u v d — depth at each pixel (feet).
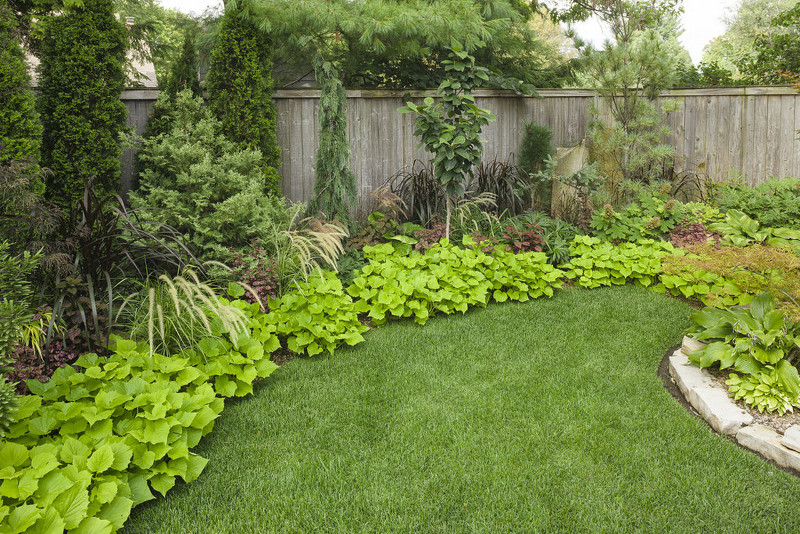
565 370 12.77
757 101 25.68
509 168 24.54
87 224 12.21
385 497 8.26
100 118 17.51
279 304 14.49
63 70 17.12
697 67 33.09
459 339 14.73
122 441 8.17
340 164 20.52
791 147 25.63
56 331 10.96
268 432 10.15
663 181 25.38
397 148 24.30
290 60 25.34
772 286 13.05
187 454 8.45
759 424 10.00
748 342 11.22
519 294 18.13
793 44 34.83
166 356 11.41
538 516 7.82
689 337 13.35
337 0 20.66
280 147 20.90
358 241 20.34
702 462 9.13
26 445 8.35
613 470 8.93
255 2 18.76
